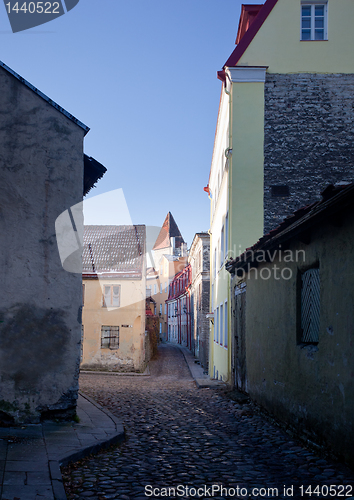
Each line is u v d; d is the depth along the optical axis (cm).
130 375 2484
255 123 1410
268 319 901
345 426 538
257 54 1435
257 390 982
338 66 1427
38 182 747
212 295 2311
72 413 736
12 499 394
